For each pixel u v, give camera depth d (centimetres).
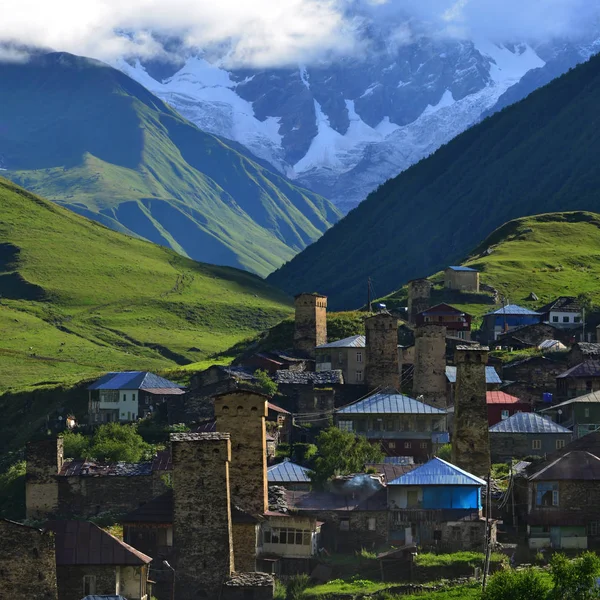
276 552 16350
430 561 15662
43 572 12788
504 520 17550
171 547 15450
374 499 17425
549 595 12450
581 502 16875
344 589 15125
